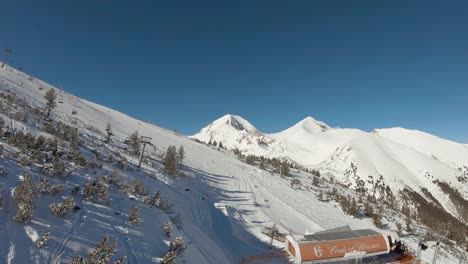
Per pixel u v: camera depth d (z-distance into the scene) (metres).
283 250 33.56
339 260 26.73
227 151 158.75
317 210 65.31
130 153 48.34
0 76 64.75
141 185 27.31
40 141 23.73
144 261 14.30
